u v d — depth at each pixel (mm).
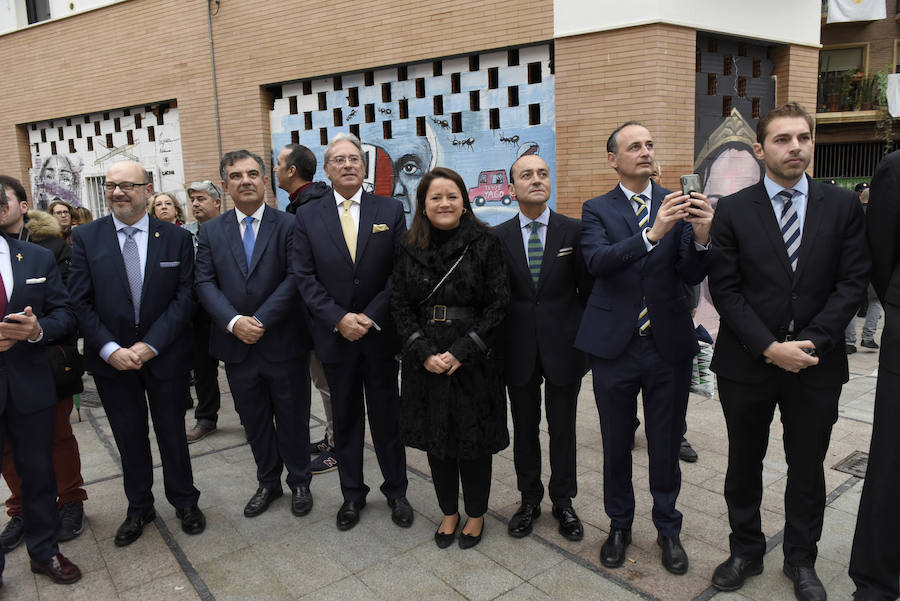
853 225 2350
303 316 3352
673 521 2744
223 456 4254
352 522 3191
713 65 6352
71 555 3006
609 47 5914
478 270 2816
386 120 7305
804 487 2490
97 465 4145
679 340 2633
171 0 8461
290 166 3928
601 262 2625
